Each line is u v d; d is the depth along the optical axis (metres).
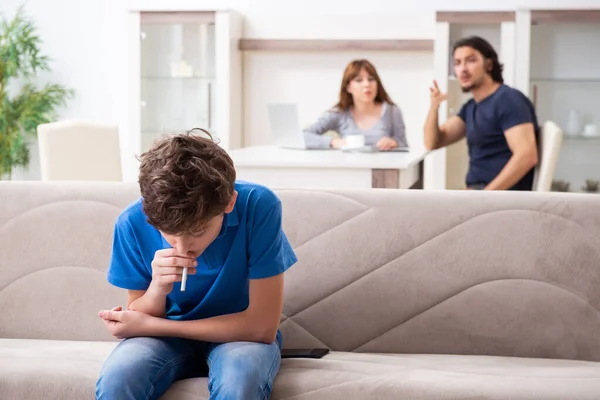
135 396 1.74
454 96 6.02
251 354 1.83
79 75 6.60
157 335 1.91
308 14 6.40
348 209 2.41
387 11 6.34
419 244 2.37
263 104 6.55
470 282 2.34
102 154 4.40
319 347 2.36
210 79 6.22
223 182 1.72
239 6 6.46
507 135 4.58
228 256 1.92
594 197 2.37
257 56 6.52
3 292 2.50
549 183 4.46
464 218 2.37
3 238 2.51
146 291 1.97
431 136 5.04
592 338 2.29
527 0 6.20
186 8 6.49
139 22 6.23
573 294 2.30
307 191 2.45
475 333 2.32
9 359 2.06
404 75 6.36
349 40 6.31
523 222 2.35
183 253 1.82
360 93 5.70
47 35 6.60
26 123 6.32
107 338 2.45
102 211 2.50
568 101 5.88
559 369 2.05
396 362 2.15
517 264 2.33
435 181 6.07
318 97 6.49
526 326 2.31
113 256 1.98
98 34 6.56
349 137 4.70
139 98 6.29
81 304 2.47
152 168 1.72
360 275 2.37
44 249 2.50
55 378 1.94
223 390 1.72
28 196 2.54
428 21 6.29
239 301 2.01
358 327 2.36
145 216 1.92
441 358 2.24
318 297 2.37
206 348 2.00
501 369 2.05
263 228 1.91
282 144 4.90
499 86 4.67
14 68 6.24
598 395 1.81
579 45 5.83
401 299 2.35
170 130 6.31
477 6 6.25
